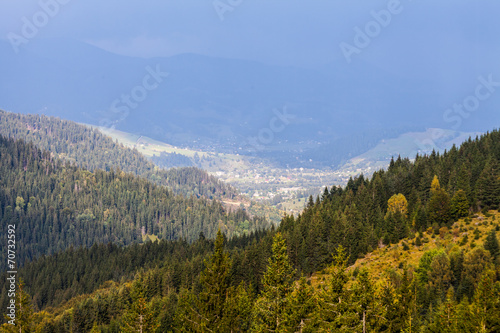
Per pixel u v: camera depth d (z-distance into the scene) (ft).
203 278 235.20
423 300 300.20
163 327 354.33
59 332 412.16
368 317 228.63
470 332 233.14
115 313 444.14
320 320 226.17
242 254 465.06
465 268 321.32
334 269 237.04
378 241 463.42
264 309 232.94
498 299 236.22
